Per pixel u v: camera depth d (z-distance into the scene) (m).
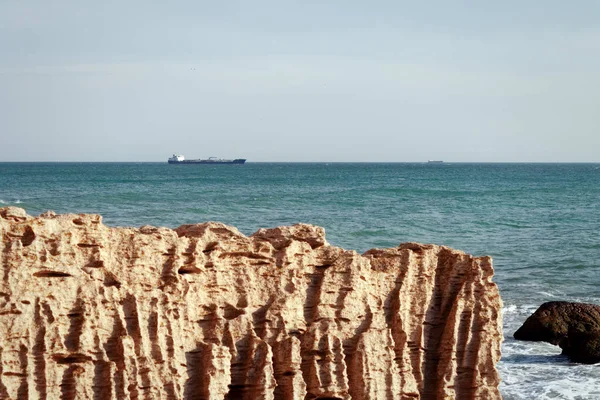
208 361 35.91
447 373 39.78
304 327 38.44
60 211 135.00
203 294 37.50
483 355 40.22
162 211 139.00
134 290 35.94
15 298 33.25
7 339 32.88
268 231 40.31
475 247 113.88
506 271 96.44
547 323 66.44
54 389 33.38
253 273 38.62
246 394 36.75
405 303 40.41
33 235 34.50
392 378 38.81
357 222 135.00
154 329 35.38
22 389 32.91
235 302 38.03
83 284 34.56
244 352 37.12
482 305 40.59
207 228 38.78
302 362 37.88
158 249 36.81
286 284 38.88
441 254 41.88
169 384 35.09
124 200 162.12
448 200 197.75
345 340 38.69
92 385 34.00
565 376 57.34
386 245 110.38
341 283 39.22
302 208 157.38
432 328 41.00
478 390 39.97
